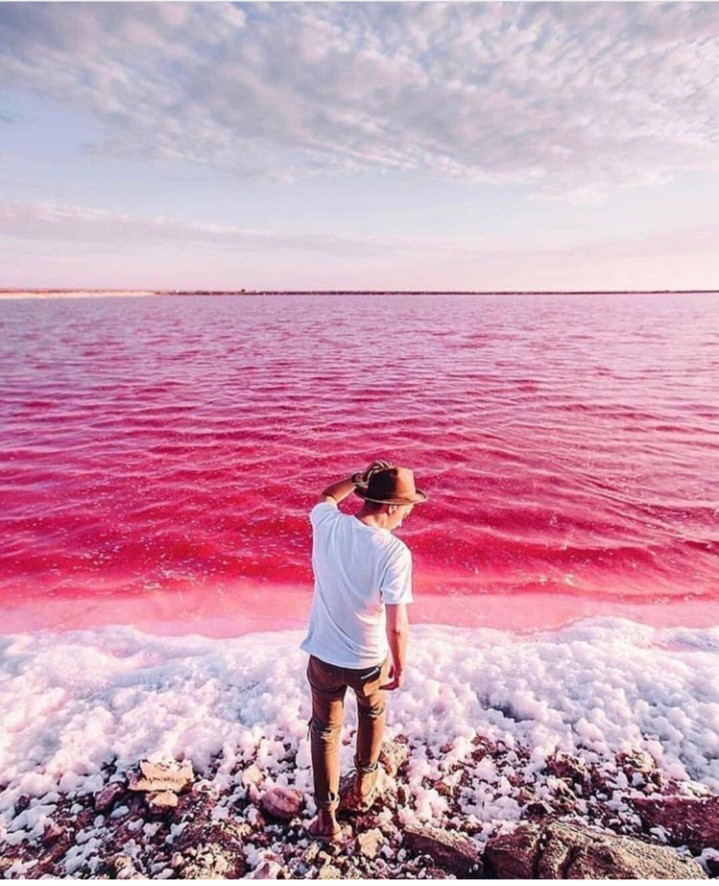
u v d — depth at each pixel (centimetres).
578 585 557
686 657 391
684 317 6700
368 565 207
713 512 745
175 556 621
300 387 1719
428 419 1280
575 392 1628
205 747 306
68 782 282
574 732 315
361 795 258
